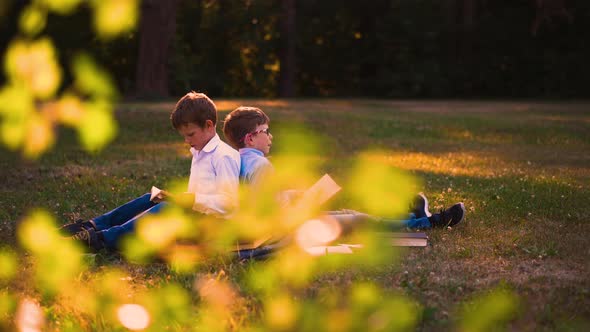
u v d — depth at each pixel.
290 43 39.09
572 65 39.19
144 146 12.98
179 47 36.06
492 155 12.56
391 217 6.03
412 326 3.49
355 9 40.97
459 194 7.71
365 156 11.58
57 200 7.18
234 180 4.87
